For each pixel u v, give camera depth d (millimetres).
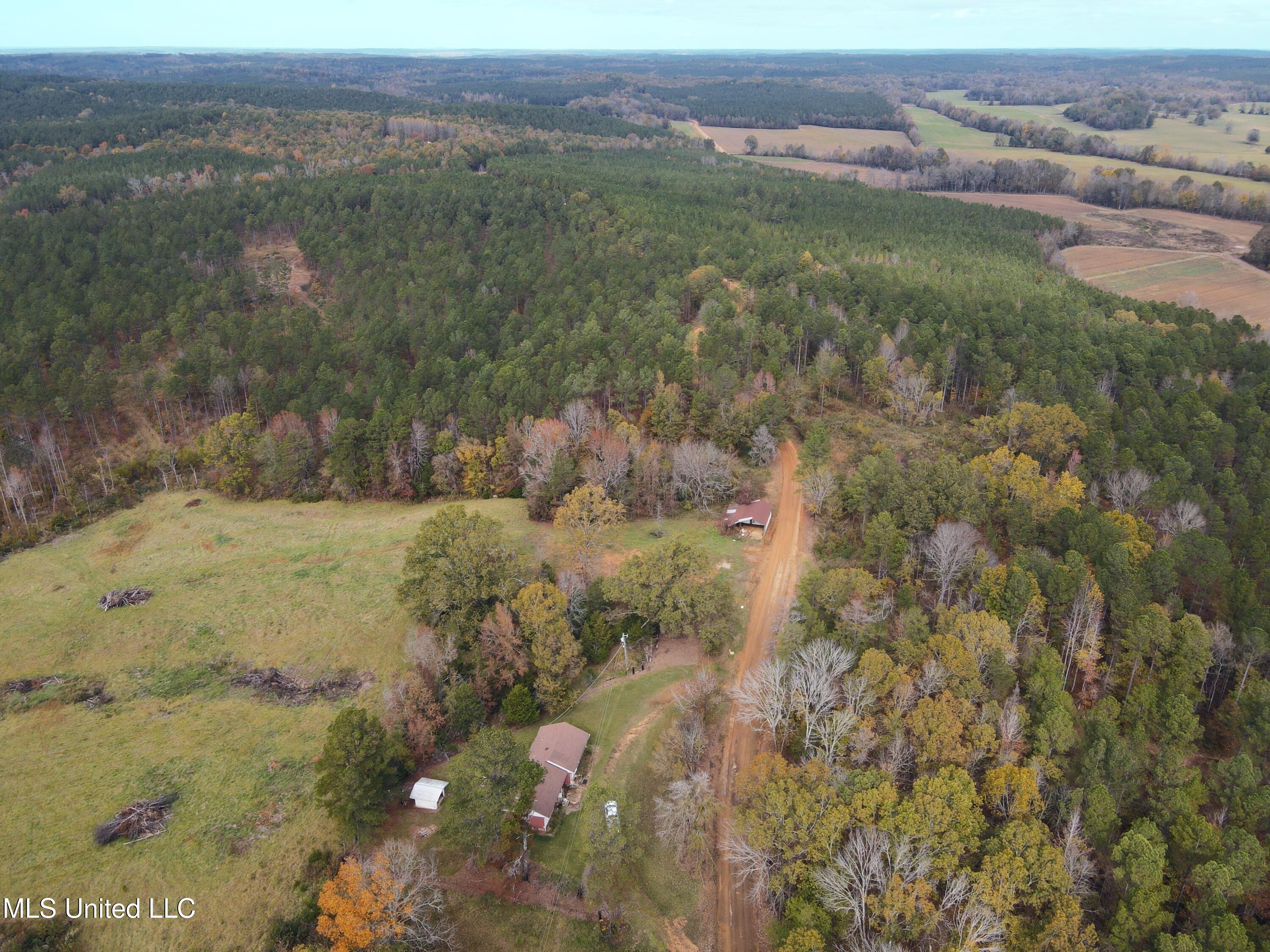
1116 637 83688
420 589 91250
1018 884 58375
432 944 61906
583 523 102375
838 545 104125
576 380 129250
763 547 108312
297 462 126375
